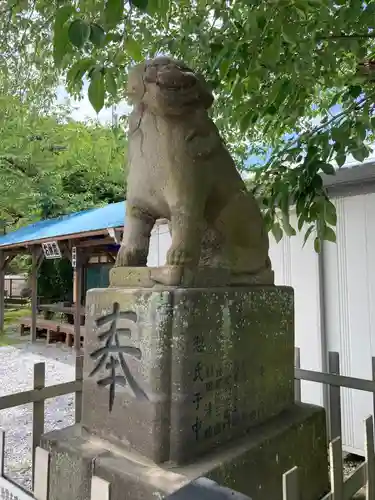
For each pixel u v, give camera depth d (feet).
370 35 6.34
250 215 6.13
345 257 9.25
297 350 7.57
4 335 30.19
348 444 8.91
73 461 4.91
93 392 5.31
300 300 9.85
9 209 34.04
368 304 8.89
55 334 27.43
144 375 4.68
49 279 36.42
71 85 6.17
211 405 4.93
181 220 5.14
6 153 25.94
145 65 5.36
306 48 6.15
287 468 5.47
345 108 8.12
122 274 5.39
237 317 5.40
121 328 5.01
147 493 4.13
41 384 6.59
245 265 6.10
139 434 4.68
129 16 5.72
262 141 11.96
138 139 5.50
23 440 11.57
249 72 6.79
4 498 4.37
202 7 7.60
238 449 4.91
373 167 8.46
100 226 18.92
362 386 6.63
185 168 5.20
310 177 6.73
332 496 3.97
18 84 11.09
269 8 6.00
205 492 2.28
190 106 5.29
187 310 4.70
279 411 6.10
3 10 7.59
